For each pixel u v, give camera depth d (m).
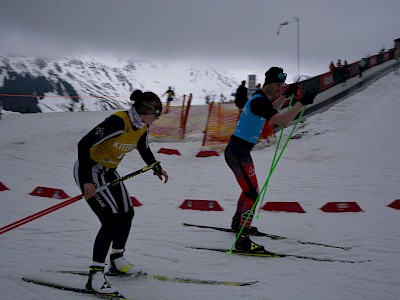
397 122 12.20
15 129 13.91
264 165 8.52
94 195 2.81
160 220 4.83
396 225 4.72
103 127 2.78
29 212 4.99
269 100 3.71
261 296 2.85
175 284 3.03
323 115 13.79
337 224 4.77
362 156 9.13
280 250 3.88
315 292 2.93
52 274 3.13
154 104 2.88
